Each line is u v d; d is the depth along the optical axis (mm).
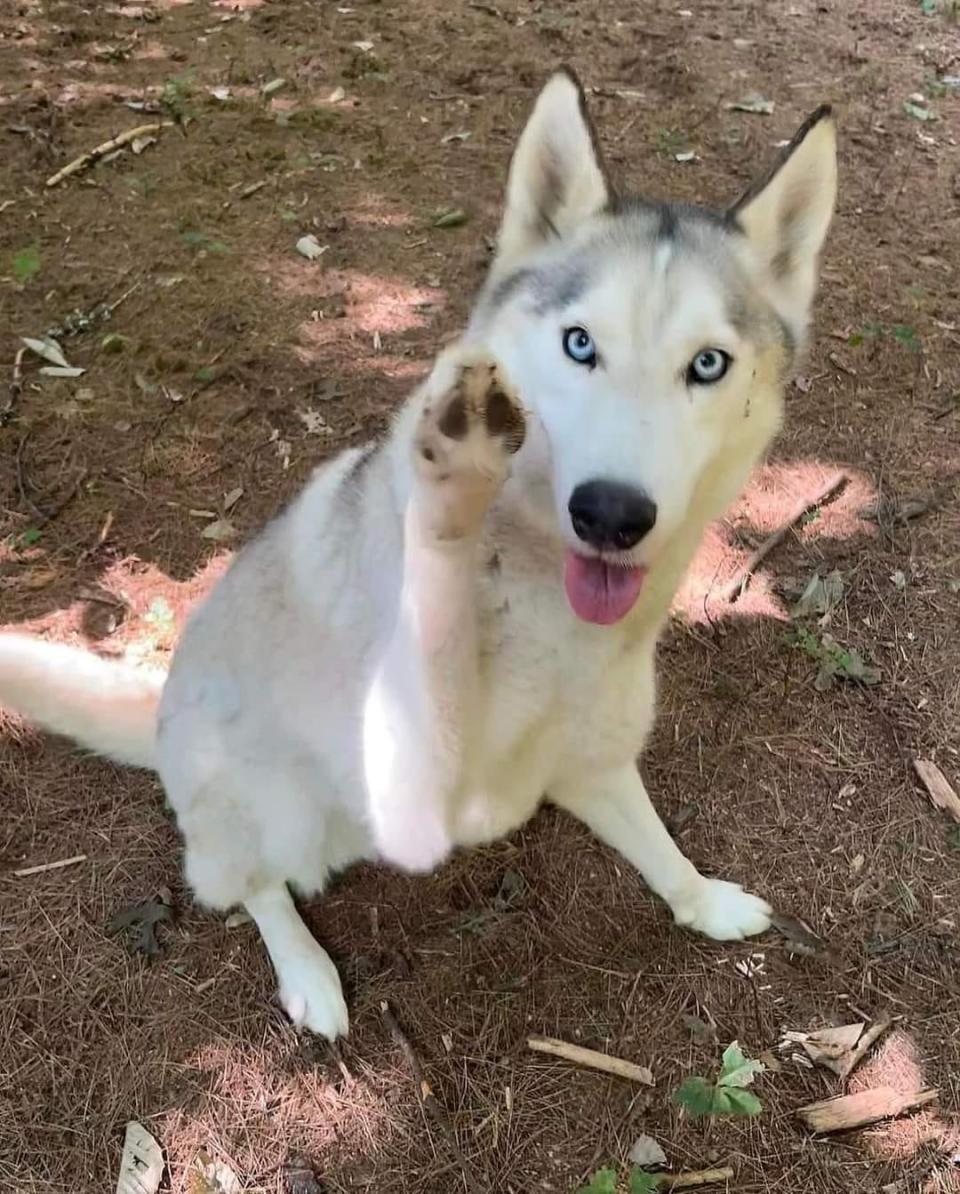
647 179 1688
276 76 1874
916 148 1867
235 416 1225
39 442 1168
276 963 776
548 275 623
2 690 805
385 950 811
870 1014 791
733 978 807
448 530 512
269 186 1594
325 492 741
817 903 860
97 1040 739
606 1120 725
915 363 1392
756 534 1165
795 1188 701
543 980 797
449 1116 721
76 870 831
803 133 654
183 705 780
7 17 1983
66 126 1675
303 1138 706
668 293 581
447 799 647
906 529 1175
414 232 1532
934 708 1003
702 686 1013
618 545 552
